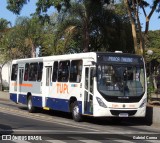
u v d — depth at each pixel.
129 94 18.97
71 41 33.12
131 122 20.95
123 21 32.22
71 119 21.64
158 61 58.56
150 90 25.39
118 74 19.08
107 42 32.44
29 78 25.59
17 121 19.50
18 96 27.11
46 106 23.36
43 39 44.69
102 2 28.41
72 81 20.80
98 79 18.83
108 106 18.67
